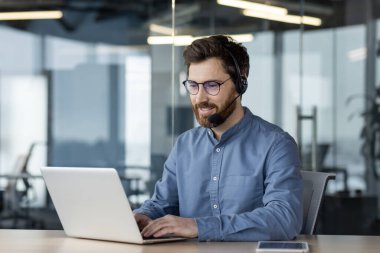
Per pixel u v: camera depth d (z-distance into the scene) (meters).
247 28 6.54
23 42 7.04
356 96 6.45
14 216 7.07
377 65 6.44
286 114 6.45
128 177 6.86
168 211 2.86
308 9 6.46
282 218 2.44
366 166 6.44
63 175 2.45
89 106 6.96
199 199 2.75
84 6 6.98
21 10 7.04
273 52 6.48
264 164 2.66
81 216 2.46
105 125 6.93
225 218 2.42
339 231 6.54
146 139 6.82
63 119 6.99
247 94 6.50
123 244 2.35
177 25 6.68
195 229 2.38
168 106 6.72
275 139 2.67
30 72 7.04
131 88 6.86
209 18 6.61
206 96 2.61
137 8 6.86
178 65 6.69
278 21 6.49
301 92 6.45
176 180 2.85
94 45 6.97
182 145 2.84
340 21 6.46
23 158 7.02
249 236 2.40
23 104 7.03
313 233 2.79
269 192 2.56
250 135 2.72
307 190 2.85
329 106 6.43
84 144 6.96
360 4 6.46
